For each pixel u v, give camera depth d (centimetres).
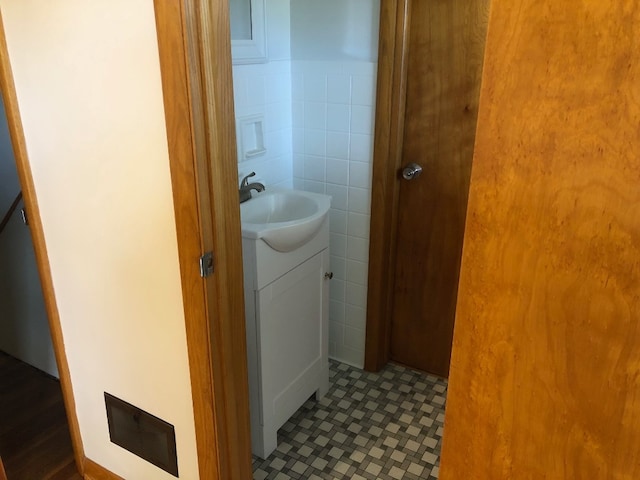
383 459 204
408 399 239
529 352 82
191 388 149
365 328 254
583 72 66
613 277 71
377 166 223
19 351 263
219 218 133
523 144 73
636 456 77
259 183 216
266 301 186
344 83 224
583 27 64
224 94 125
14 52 143
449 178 222
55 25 132
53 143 148
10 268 245
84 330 169
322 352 231
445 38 204
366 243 241
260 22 209
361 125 226
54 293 171
